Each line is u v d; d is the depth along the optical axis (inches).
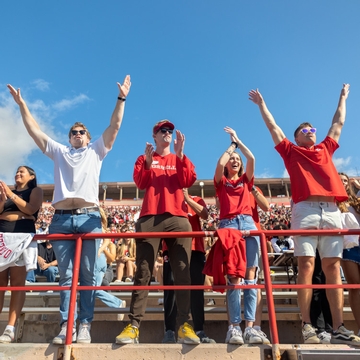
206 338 173.9
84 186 176.9
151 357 148.3
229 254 165.2
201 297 191.6
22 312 213.6
